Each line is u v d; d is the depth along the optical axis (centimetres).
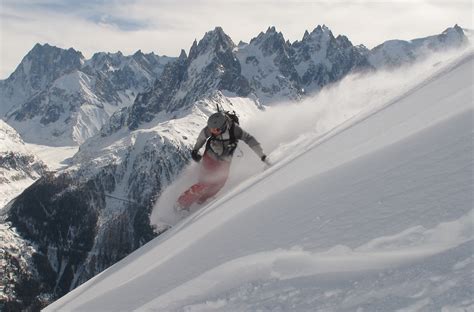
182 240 616
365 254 307
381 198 370
